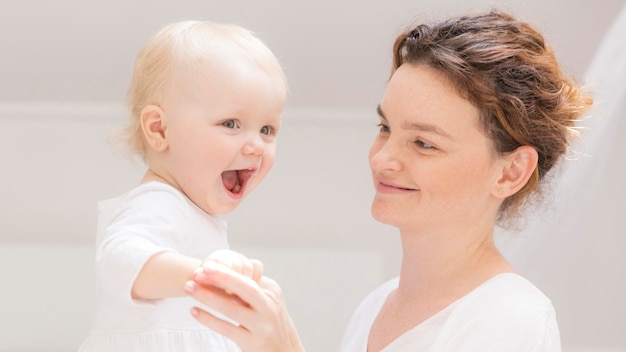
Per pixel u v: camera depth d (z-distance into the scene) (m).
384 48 2.25
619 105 2.31
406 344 1.10
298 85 2.32
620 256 2.43
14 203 2.26
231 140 1.09
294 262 2.34
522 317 1.03
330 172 2.36
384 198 1.10
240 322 0.87
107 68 2.23
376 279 2.36
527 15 2.20
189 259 0.91
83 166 2.27
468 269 1.13
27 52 2.17
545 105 1.09
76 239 2.28
